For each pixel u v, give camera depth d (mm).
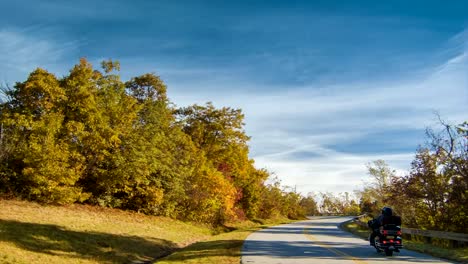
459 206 24359
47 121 29047
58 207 28797
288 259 15680
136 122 37219
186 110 54875
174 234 31578
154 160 35781
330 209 149500
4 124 28781
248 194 60000
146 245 24750
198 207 41969
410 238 28938
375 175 41219
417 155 26797
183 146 42938
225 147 54219
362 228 39938
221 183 44250
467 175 23859
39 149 27609
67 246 19922
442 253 17844
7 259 15742
